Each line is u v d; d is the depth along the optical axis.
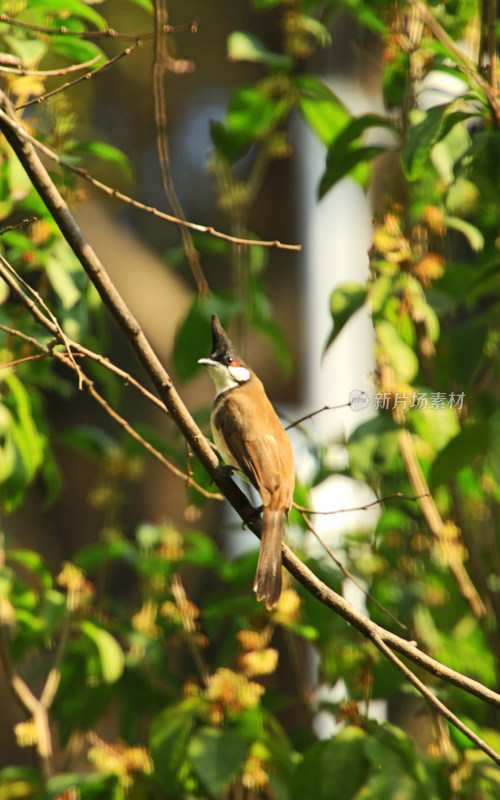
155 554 8.48
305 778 6.69
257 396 7.18
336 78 12.23
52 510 16.36
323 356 7.16
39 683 11.38
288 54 9.28
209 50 17.94
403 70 7.98
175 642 8.28
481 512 9.34
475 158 6.73
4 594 7.27
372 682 7.72
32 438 7.72
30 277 11.71
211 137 9.38
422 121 6.47
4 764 14.34
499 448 6.24
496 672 8.05
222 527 9.04
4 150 7.14
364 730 6.67
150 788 7.33
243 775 7.00
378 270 7.37
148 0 7.17
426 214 7.81
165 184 7.12
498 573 8.69
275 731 7.33
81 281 7.47
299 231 15.27
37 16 7.45
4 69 5.57
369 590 8.20
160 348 17.06
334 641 7.57
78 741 8.38
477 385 8.45
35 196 7.36
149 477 16.19
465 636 8.84
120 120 17.95
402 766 6.38
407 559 8.81
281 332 9.42
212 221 18.06
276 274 15.04
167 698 8.23
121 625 8.17
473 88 6.70
